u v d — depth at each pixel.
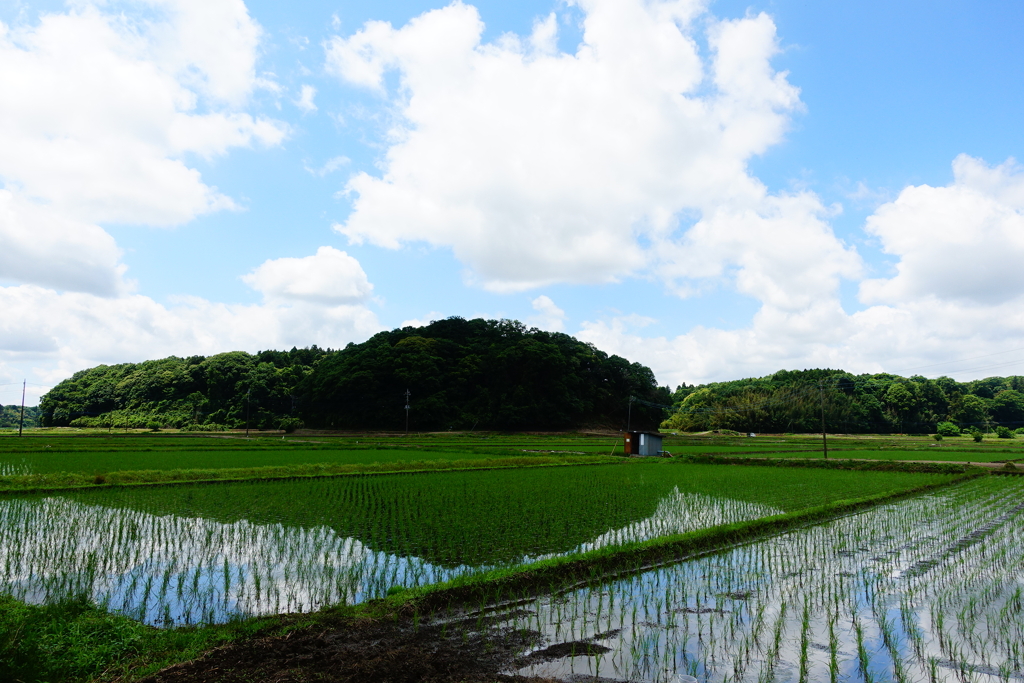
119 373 136.75
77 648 6.73
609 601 9.53
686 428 124.62
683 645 7.74
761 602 9.59
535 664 7.08
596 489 23.11
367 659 6.96
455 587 9.31
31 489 20.28
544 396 103.31
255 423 106.81
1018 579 10.99
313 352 161.75
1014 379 139.38
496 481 25.81
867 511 19.00
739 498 21.03
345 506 17.86
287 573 10.64
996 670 7.00
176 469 26.19
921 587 10.45
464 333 125.31
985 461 42.50
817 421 113.19
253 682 6.23
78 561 11.25
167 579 10.23
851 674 6.88
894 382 121.38
